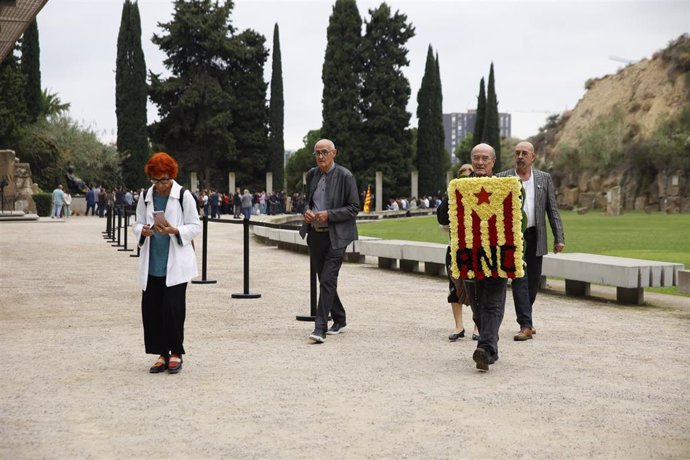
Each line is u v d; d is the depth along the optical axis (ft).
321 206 30.40
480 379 23.52
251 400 20.93
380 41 267.39
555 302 40.78
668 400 21.20
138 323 33.68
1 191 156.46
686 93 302.25
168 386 22.49
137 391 21.89
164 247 24.40
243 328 32.68
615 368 25.18
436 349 28.27
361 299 41.98
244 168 271.49
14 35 67.26
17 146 188.03
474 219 24.26
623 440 17.63
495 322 24.63
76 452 16.62
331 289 29.78
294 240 73.36
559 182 319.68
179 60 265.13
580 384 22.95
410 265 56.59
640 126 305.12
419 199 261.03
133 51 232.73
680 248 75.25
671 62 319.06
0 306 38.58
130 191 212.64
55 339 29.89
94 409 19.99
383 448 16.93
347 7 260.83
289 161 400.47
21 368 24.82
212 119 255.70
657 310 38.19
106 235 96.94
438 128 277.85
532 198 30.45
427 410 19.99
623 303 40.40
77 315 35.83
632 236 98.02
